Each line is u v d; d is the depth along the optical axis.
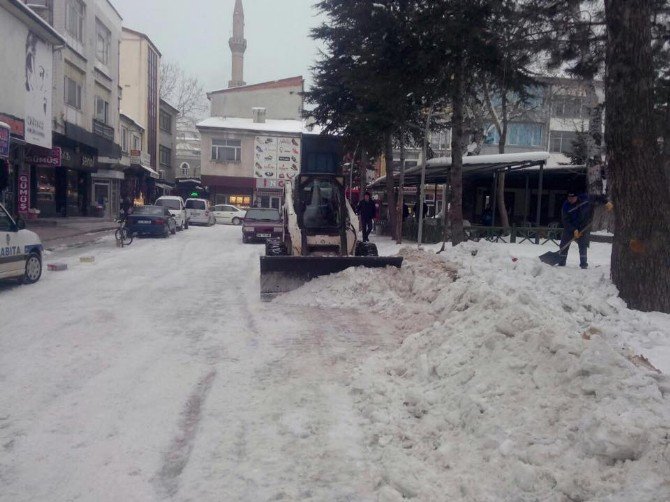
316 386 5.84
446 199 28.19
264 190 51.47
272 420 4.98
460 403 4.68
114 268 15.11
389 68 17.27
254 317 9.28
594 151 20.27
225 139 50.91
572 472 3.50
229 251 20.75
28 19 21.03
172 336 7.95
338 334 8.11
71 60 30.38
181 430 4.81
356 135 22.55
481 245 13.55
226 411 5.18
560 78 18.58
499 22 14.34
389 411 5.01
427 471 3.97
